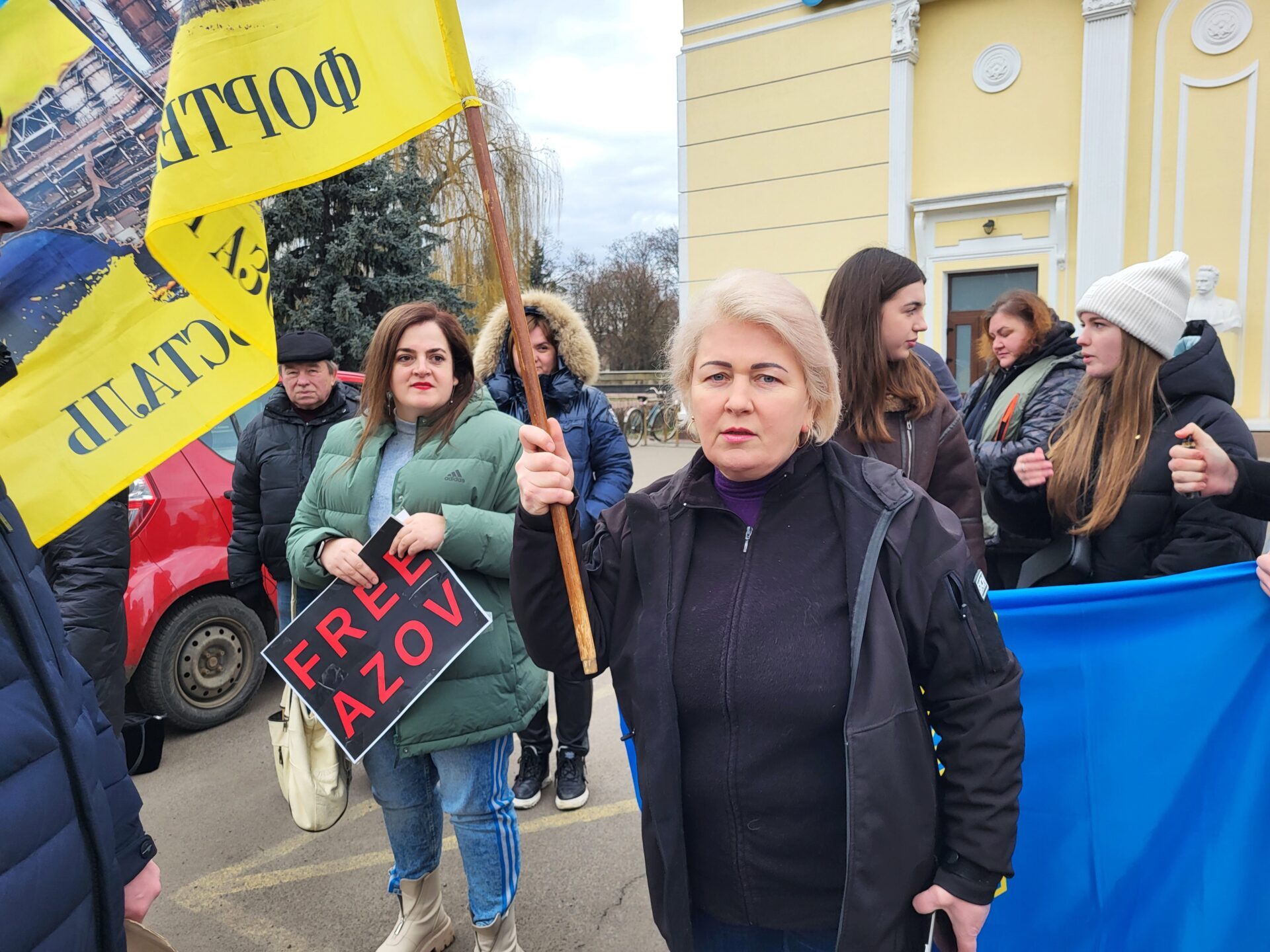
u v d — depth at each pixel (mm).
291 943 2447
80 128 1447
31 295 1462
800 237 11727
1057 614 1797
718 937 1367
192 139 1354
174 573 3758
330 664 2021
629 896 2600
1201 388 2010
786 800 1214
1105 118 9648
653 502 1334
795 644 1201
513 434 2127
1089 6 9555
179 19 1382
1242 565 1809
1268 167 9102
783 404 1212
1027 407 3061
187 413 1523
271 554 3305
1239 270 9336
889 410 2109
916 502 1229
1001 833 1187
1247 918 1810
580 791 3141
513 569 1313
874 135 11008
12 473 1459
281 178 1359
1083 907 1804
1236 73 9141
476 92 1286
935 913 1228
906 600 1194
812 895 1250
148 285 1520
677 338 1318
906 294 2059
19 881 955
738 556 1283
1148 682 1797
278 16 1353
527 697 2104
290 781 2105
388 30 1322
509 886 2129
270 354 1535
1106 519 2061
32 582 1121
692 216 12539
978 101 10500
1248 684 1800
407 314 2080
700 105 12273
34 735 1005
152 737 2338
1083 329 2152
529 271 15070
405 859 2229
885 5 10688
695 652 1243
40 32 1429
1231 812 1807
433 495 2035
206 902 2654
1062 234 10117
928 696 1274
